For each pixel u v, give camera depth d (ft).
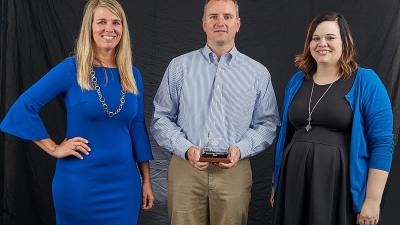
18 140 11.62
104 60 7.84
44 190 11.86
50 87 7.41
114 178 7.75
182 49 12.05
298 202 7.52
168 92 8.92
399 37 11.20
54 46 11.69
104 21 7.52
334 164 7.32
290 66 11.91
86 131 7.54
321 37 7.61
